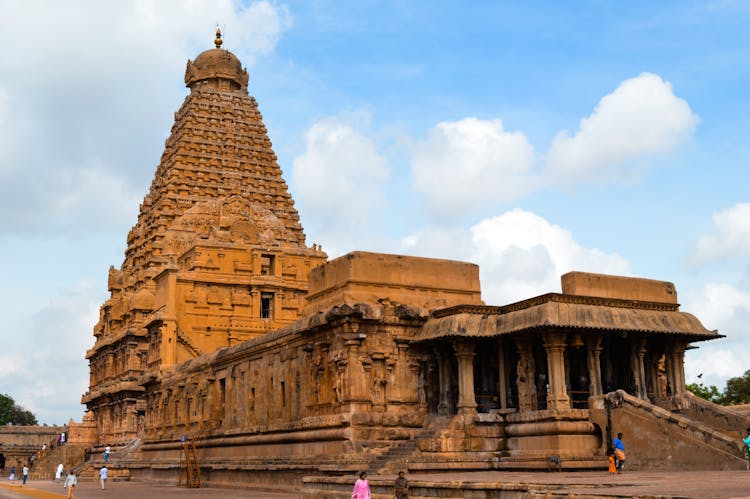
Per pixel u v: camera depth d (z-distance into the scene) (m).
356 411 47.62
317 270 55.31
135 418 103.81
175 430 76.81
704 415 44.78
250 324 98.00
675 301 52.72
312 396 51.66
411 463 42.72
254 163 124.81
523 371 45.84
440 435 44.78
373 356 48.84
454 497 28.92
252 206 114.44
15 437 144.12
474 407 46.62
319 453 50.09
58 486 75.56
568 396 43.28
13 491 63.59
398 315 49.72
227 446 63.59
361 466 44.31
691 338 48.00
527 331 44.34
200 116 124.56
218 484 63.81
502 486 27.16
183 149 121.12
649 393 48.12
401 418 48.34
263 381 59.47
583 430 42.03
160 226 113.62
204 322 96.19
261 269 101.62
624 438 40.19
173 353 91.12
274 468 54.03
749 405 51.38
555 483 27.11
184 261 102.00
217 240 101.25
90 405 122.06
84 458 112.94
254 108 129.62
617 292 50.00
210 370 69.75
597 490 24.23
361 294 50.66
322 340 51.09
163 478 76.56
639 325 45.16
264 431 57.19
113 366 113.81
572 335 44.38
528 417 44.06
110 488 67.06
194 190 118.12
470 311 48.06
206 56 130.38
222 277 98.00
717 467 35.50
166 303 94.12
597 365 44.72
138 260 118.00
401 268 52.41
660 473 33.75
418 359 49.94
